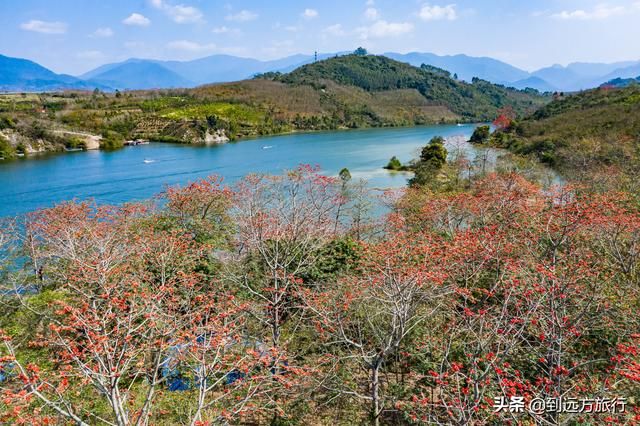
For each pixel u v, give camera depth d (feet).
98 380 27.71
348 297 43.70
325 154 295.69
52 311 49.29
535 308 35.27
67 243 58.49
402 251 47.91
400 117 575.38
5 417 29.76
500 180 107.96
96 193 181.78
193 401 41.14
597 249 55.72
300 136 427.74
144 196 175.94
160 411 39.09
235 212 77.20
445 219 75.31
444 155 211.00
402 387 42.24
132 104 460.55
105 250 50.85
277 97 570.05
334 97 613.52
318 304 45.24
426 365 39.58
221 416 32.01
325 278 59.72
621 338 37.91
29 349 46.50
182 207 74.49
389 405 41.70
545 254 52.65
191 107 469.16
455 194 94.27
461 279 48.16
